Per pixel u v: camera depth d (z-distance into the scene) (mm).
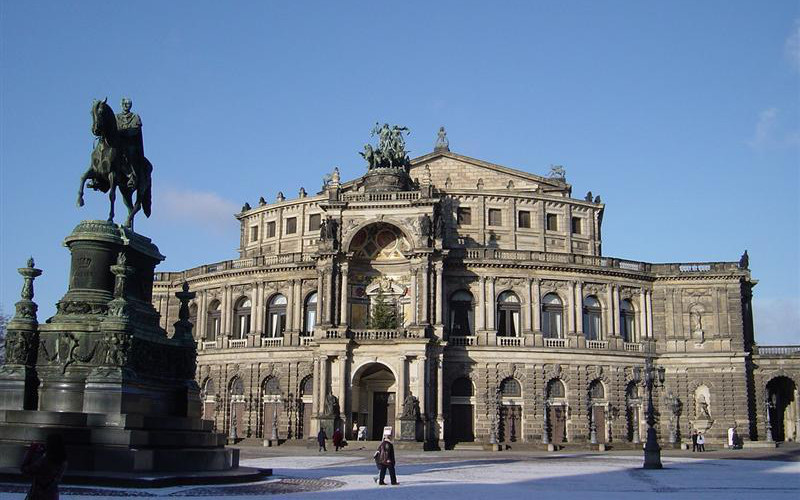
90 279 39594
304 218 122188
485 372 104062
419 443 92812
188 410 41562
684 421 109188
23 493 30391
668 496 39094
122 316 37500
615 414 106812
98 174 41031
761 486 45969
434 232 102938
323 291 102125
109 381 36219
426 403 96688
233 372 112000
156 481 34250
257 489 36656
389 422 103375
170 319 121875
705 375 109688
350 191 111500
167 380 41531
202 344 116562
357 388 99875
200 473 38531
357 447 90750
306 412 106625
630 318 112625
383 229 106062
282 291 111750
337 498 34531
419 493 38281
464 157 123500
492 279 106812
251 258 114188
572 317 107938
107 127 40438
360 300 105938
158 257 43000
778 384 118500
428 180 106938
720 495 39969
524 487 43688
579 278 109312
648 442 63531
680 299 112688
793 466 66625
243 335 114312
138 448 35625
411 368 98250
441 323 100875
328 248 102125
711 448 101500
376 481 44906
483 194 117438
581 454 88750
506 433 103500
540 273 108188
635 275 111812
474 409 103312
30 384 37562
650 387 66812
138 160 42781
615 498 37594
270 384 109812
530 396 104250
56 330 38156
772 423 117938
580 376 106188
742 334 109875
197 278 118625
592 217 122875
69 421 35500
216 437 42000
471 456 80875
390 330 99438
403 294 105562
